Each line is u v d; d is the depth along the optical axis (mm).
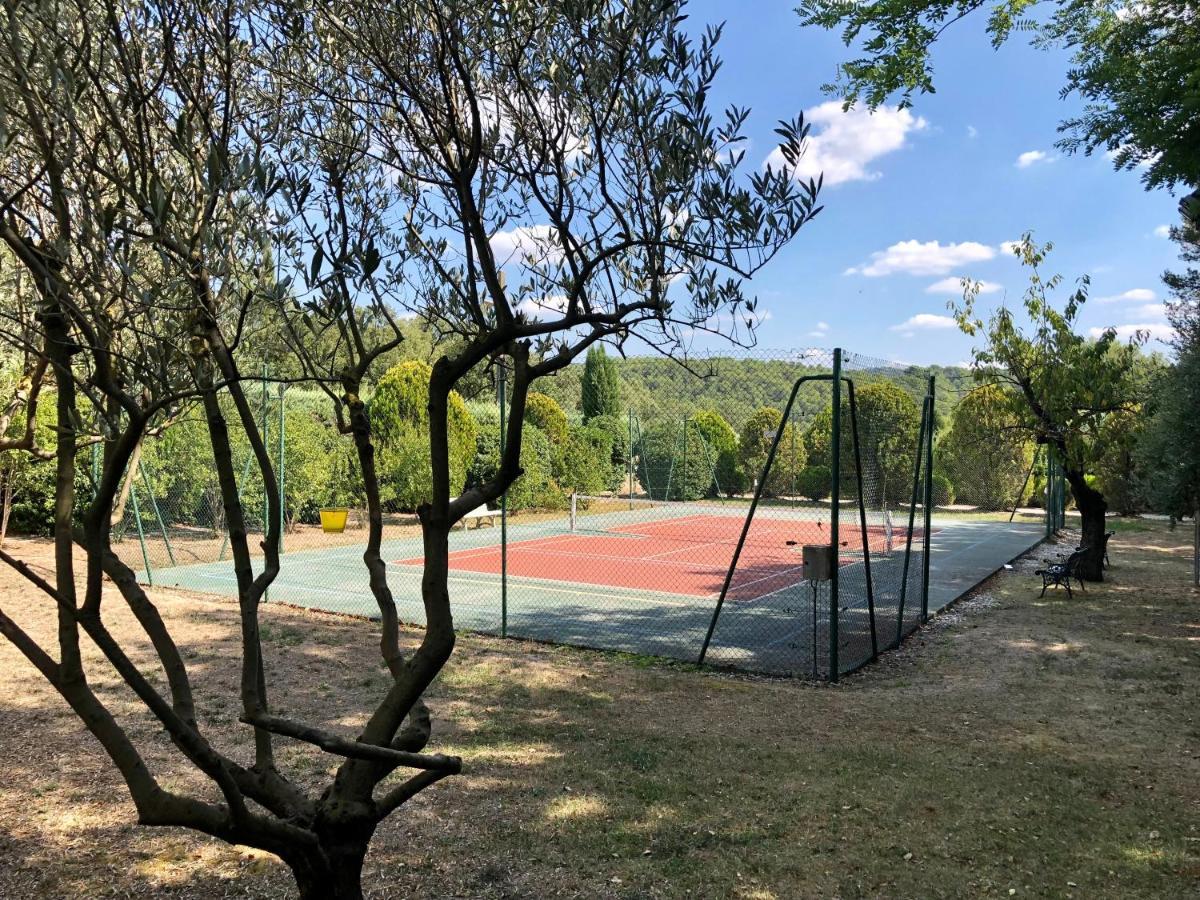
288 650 7746
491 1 2291
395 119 2799
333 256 2451
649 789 4465
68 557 2074
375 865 3596
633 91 2154
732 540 19281
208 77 2400
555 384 24406
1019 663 7605
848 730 5598
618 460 27734
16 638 2035
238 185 1920
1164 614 9977
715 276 2330
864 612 10070
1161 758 5125
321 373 2695
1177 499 10523
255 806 4188
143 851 3730
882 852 3773
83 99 1952
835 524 6910
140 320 2090
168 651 2352
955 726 5730
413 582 12352
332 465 19391
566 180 2441
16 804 4203
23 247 1709
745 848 3789
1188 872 3633
